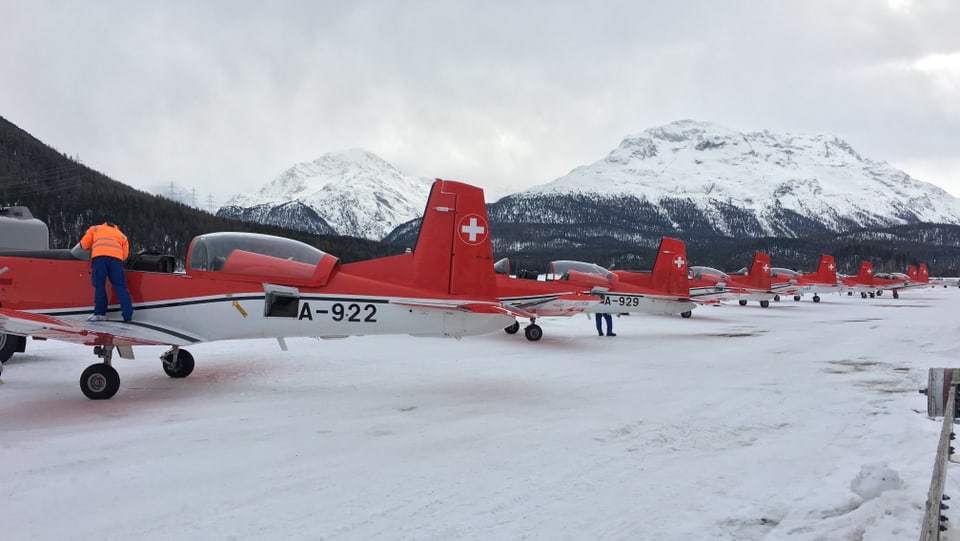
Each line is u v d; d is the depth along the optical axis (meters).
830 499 3.99
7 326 5.95
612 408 6.79
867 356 11.61
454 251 7.90
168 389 7.45
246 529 3.45
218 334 7.52
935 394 3.15
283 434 5.49
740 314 24.91
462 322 7.73
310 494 4.02
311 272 7.62
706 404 7.09
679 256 17.05
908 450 5.19
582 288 15.42
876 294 53.16
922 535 2.88
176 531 3.41
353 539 3.34
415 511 3.75
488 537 3.39
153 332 7.05
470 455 4.93
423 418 6.17
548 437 5.52
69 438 5.24
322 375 8.59
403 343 12.40
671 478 4.42
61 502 3.81
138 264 7.56
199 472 4.42
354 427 5.77
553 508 3.83
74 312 7.32
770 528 3.54
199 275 7.52
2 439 5.18
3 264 7.31
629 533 3.46
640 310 16.23
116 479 4.24
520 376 8.88
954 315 24.27
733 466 4.73
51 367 8.63
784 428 5.99
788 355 11.71
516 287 14.38
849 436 5.70
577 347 12.73
